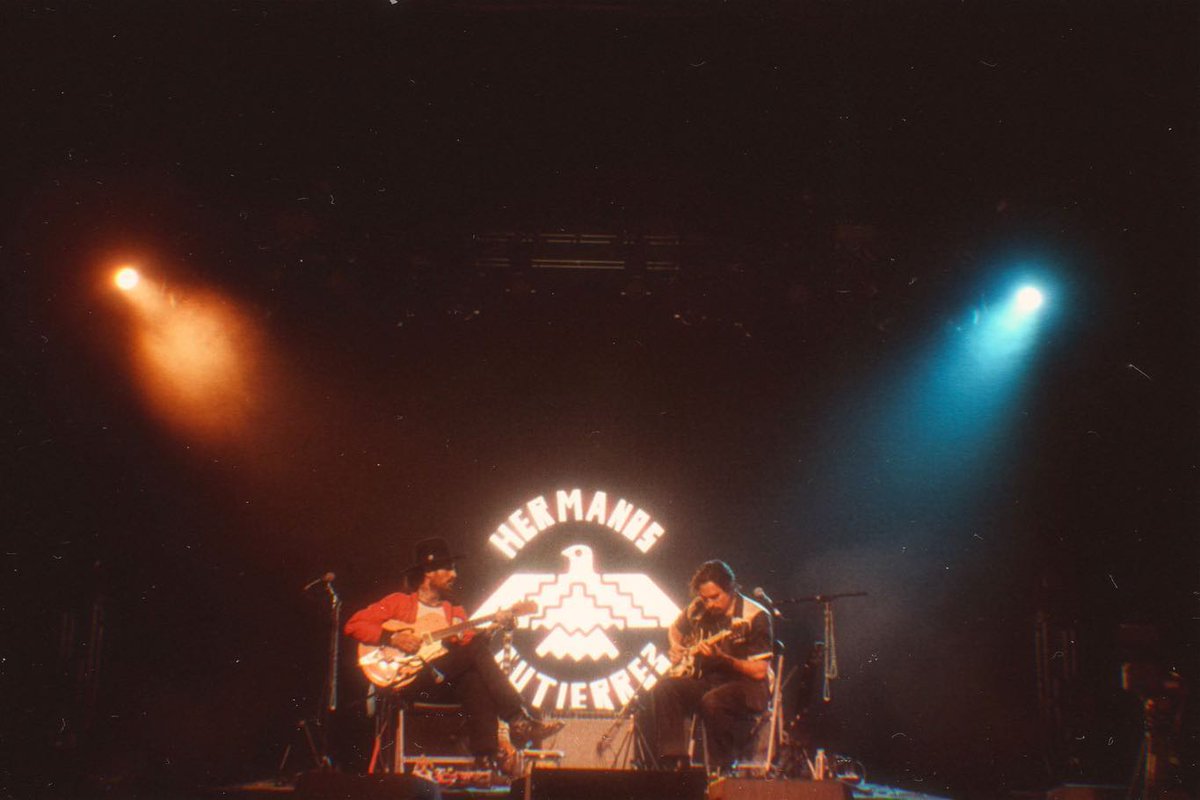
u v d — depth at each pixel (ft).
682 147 37.04
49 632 37.29
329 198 37.09
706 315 38.63
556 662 39.88
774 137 36.63
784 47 34.12
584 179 37.76
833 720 39.29
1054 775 37.17
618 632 40.16
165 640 39.68
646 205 38.04
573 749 30.76
